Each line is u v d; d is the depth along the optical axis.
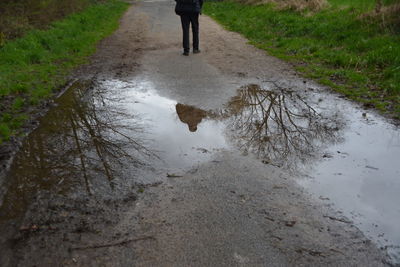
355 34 8.48
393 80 5.78
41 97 5.74
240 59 8.19
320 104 5.25
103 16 15.80
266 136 4.25
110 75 7.05
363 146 3.97
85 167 3.62
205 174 3.47
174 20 14.90
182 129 4.48
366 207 2.97
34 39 9.58
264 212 2.92
